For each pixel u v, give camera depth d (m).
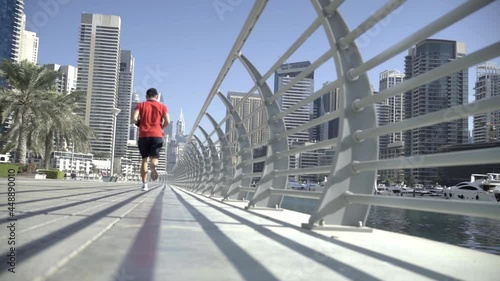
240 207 7.92
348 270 2.56
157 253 2.81
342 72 4.52
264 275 2.35
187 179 23.86
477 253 3.25
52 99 34.97
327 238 3.85
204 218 5.22
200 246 3.14
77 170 68.56
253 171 9.84
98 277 2.16
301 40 5.22
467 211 2.77
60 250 2.60
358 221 4.50
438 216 8.12
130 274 2.25
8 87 34.22
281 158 7.36
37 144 38.88
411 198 3.36
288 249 3.17
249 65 7.46
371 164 4.10
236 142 10.17
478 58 2.75
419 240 3.87
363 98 4.32
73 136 38.38
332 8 4.50
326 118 5.05
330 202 4.42
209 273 2.35
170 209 6.40
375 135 4.09
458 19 2.94
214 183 12.74
